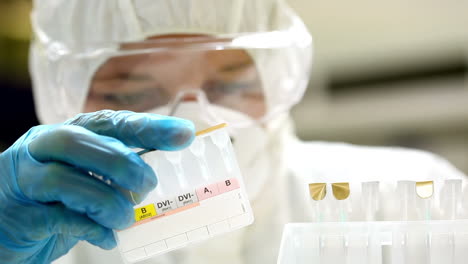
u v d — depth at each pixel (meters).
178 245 0.60
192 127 0.63
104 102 1.03
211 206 0.60
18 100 1.75
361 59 2.15
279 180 1.13
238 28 1.09
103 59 0.97
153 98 1.02
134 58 0.97
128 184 0.60
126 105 1.03
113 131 0.67
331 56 2.18
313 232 0.57
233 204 0.60
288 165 1.22
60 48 0.96
